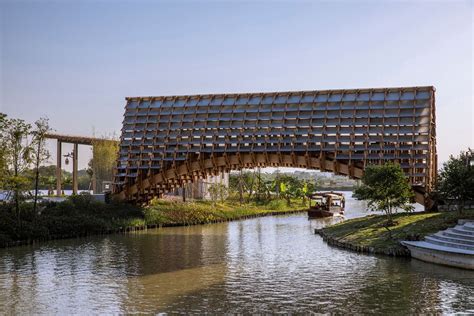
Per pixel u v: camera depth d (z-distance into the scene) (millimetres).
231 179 130375
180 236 55938
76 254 40906
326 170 65188
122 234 58156
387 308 22984
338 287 27516
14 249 43844
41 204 58250
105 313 22594
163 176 71875
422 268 32562
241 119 67938
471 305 23297
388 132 60750
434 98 62875
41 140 51000
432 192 56875
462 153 46281
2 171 47344
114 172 74250
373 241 41938
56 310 23156
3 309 23359
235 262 36750
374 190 45688
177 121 71438
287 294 26047
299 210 109688
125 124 74125
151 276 31250
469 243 33812
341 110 63719
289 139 65562
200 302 24453
